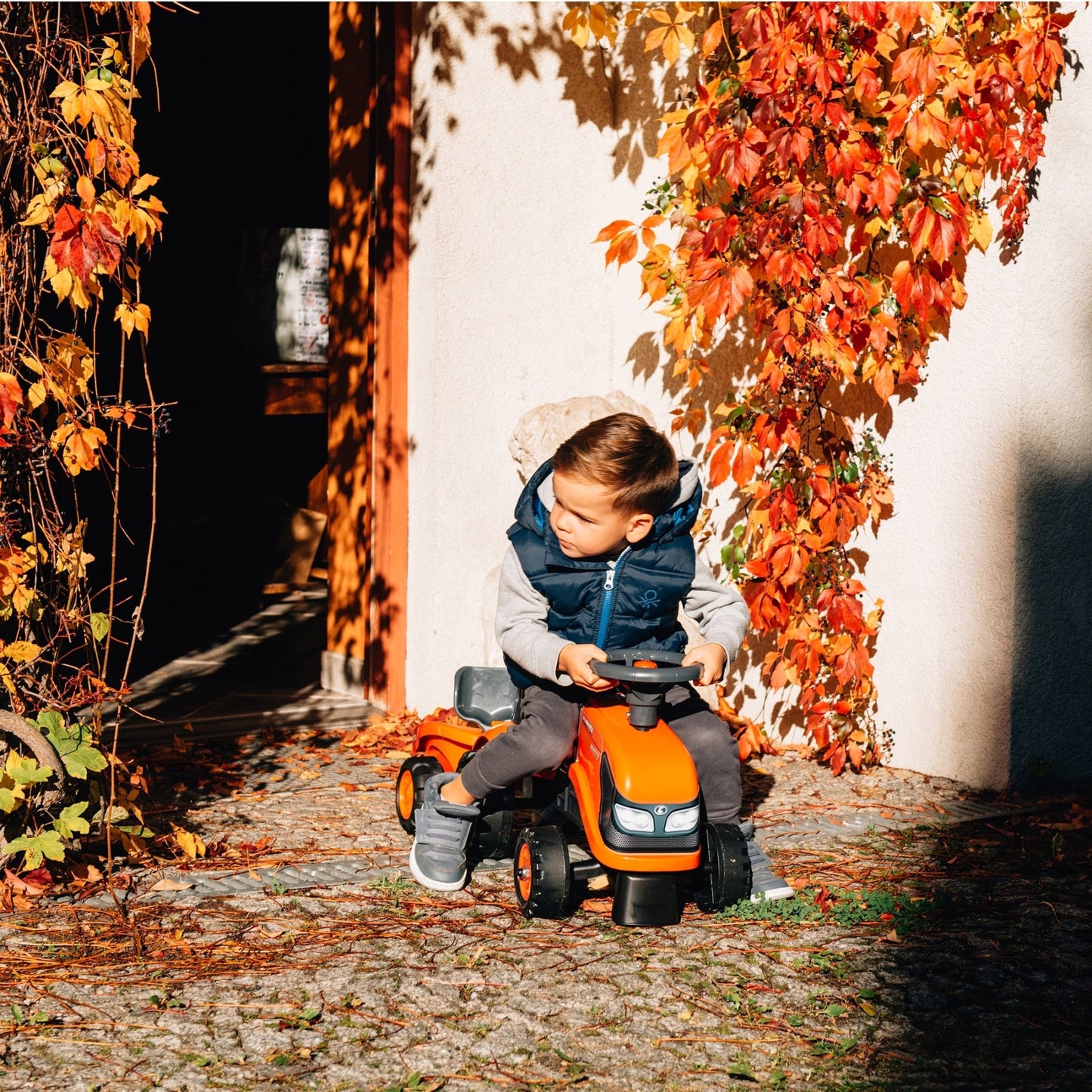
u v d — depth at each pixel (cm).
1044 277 470
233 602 901
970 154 467
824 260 521
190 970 316
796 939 344
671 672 321
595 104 590
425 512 574
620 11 573
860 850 420
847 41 457
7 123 347
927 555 502
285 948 331
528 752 353
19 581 353
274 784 489
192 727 571
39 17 347
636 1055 279
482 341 569
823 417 534
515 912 360
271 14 1027
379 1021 291
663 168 568
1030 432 471
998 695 482
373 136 593
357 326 609
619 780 328
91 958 322
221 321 1006
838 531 484
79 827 357
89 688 385
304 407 903
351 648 634
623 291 599
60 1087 261
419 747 436
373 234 591
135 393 919
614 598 350
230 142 1043
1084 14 479
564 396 596
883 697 522
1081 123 482
